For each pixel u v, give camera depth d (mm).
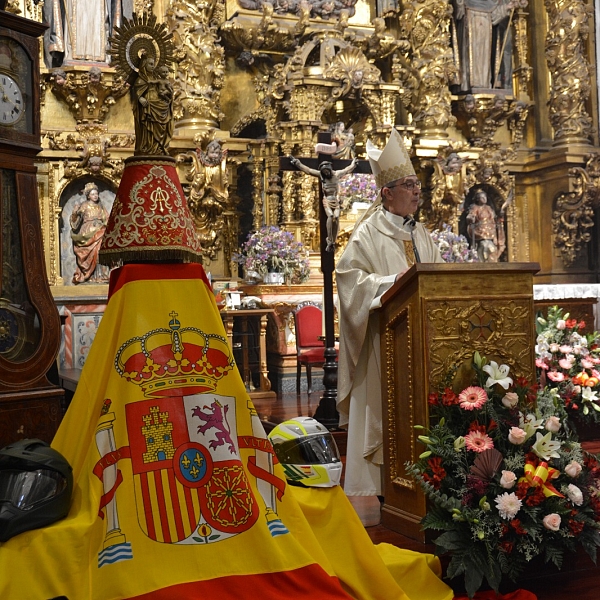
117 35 3098
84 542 2613
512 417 3482
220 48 10203
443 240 10352
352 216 10133
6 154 3746
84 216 9688
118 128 9992
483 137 12070
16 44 3809
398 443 3779
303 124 10453
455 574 3094
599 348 5656
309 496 3182
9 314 3723
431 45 11484
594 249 12234
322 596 2773
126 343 2934
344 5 11164
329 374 6383
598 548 3645
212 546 2762
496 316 3650
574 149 11641
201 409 2928
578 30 11969
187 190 9875
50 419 3805
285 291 9406
